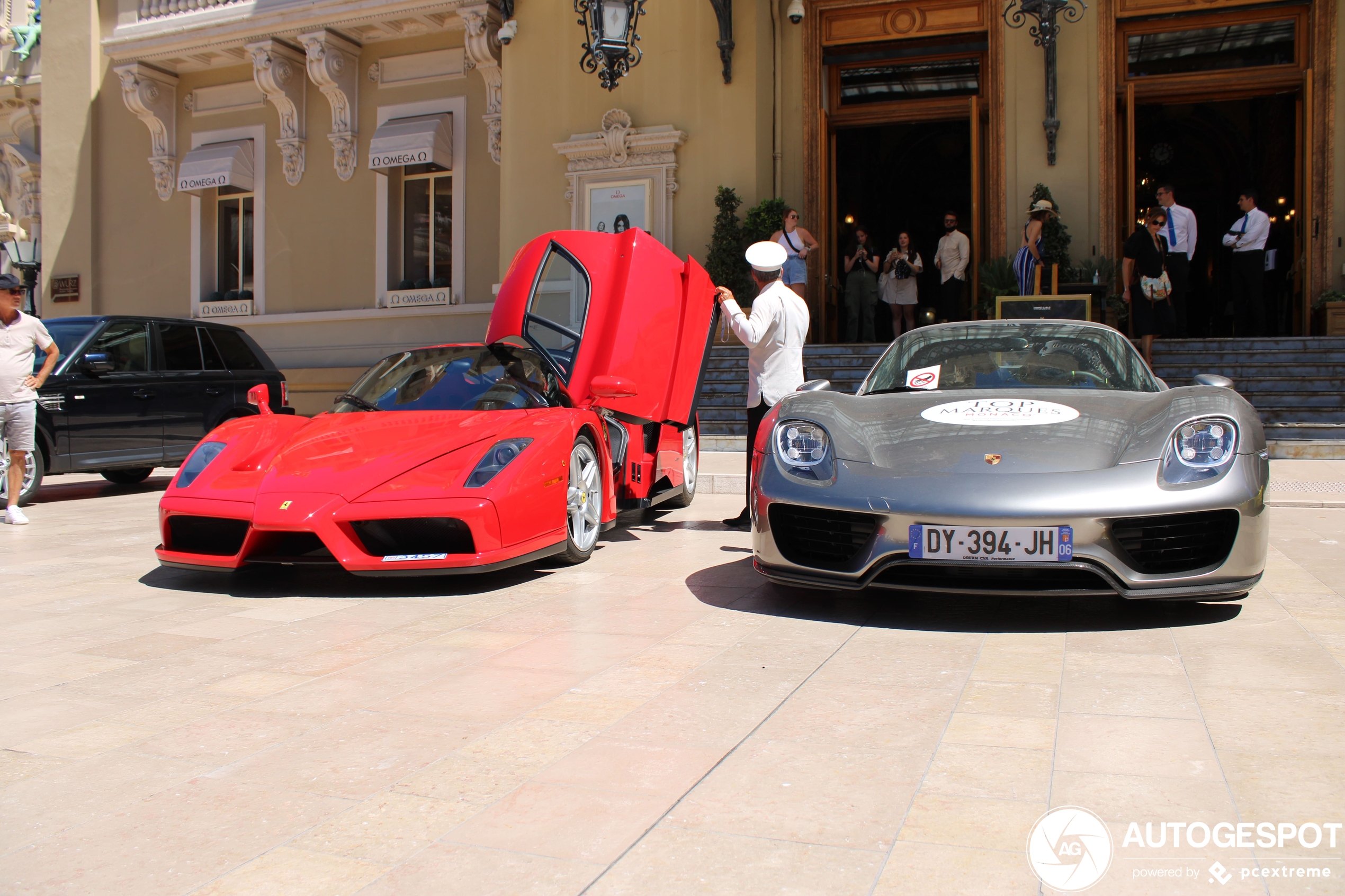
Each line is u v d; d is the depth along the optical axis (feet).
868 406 11.24
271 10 43.29
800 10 37.09
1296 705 6.94
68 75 49.34
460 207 43.39
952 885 4.49
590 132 38.45
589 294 14.84
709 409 31.01
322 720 6.98
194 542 12.26
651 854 4.84
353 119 44.91
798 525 10.24
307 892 4.51
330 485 11.50
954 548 9.11
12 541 16.31
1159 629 9.29
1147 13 34.96
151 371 24.08
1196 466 9.18
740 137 36.63
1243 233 31.71
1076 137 35.19
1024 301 29.14
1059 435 9.81
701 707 7.15
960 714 6.89
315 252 45.88
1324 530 15.53
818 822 5.18
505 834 5.10
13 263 50.88
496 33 41.52
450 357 15.28
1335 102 33.60
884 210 50.60
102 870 4.76
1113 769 5.83
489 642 9.16
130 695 7.64
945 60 37.86
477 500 11.17
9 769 6.10
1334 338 28.58
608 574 12.69
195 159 46.47
